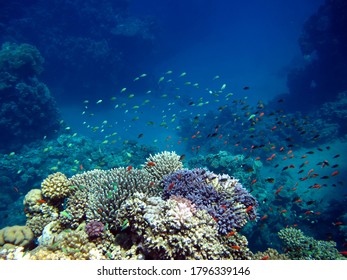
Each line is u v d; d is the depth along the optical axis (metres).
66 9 33.72
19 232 5.66
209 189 5.17
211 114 26.00
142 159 15.06
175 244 3.93
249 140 19.55
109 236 4.52
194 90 40.12
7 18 31.84
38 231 5.85
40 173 14.55
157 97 37.12
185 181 5.48
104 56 33.03
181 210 4.25
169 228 4.03
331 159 16.73
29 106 19.67
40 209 6.14
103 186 5.42
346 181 14.33
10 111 19.09
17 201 13.30
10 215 12.41
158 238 3.96
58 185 6.04
